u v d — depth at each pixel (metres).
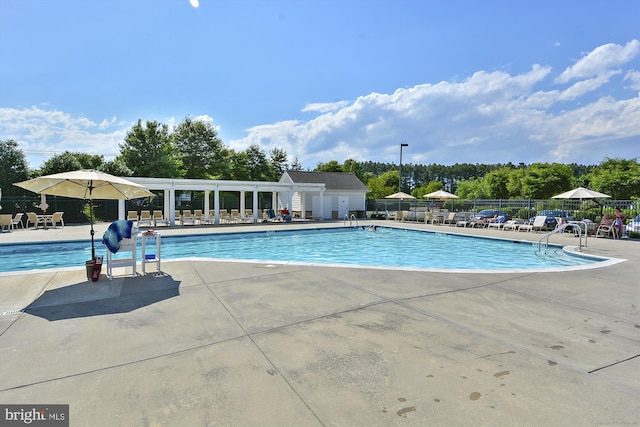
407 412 2.49
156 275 7.02
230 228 20.22
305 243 17.00
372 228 23.16
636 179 27.14
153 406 2.54
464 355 3.45
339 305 5.10
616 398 2.68
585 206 18.83
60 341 3.74
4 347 3.57
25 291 5.79
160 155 39.12
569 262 11.05
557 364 3.27
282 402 2.61
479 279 6.81
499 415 2.45
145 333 3.99
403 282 6.53
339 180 33.88
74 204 23.77
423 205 29.97
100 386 2.82
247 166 51.38
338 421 2.38
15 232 17.22
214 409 2.52
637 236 14.95
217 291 5.85
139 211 29.16
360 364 3.25
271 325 4.27
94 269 6.51
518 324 4.35
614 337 3.95
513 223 20.25
